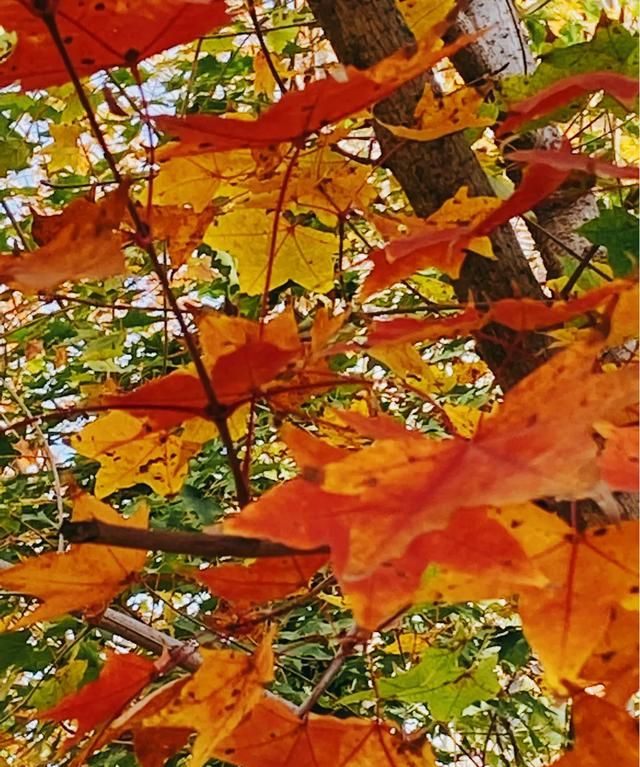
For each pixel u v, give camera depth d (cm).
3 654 190
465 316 108
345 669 227
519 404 97
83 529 102
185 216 124
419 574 94
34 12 103
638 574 102
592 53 125
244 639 135
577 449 93
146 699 117
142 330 285
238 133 105
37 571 117
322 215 137
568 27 255
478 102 125
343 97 103
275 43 216
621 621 109
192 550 103
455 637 161
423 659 148
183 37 107
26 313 253
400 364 134
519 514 103
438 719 150
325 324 120
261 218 136
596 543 102
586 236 124
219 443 252
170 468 130
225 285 258
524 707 245
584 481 92
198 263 241
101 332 237
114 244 107
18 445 266
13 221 172
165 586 229
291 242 137
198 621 135
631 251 123
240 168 126
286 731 119
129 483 130
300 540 93
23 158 183
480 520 96
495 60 153
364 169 130
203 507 242
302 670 262
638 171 109
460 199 122
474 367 231
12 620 224
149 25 106
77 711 120
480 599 100
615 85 112
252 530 93
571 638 101
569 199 139
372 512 92
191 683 111
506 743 241
